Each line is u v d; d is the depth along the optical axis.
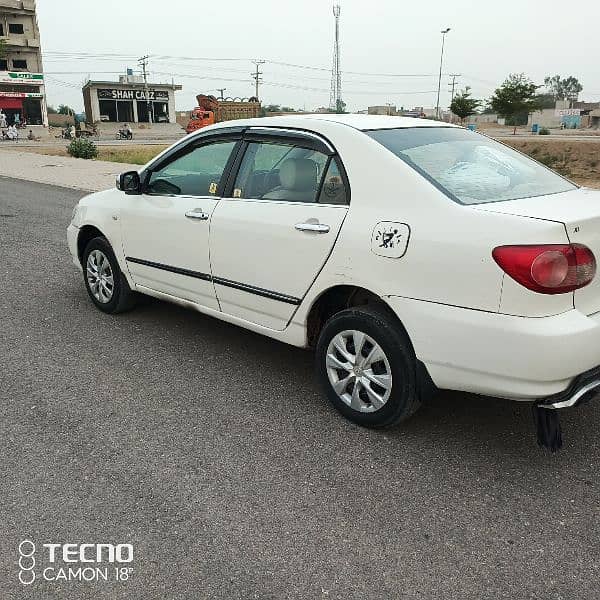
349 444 3.40
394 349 3.26
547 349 2.76
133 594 2.37
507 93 63.28
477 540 2.66
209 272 4.21
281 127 3.89
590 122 97.19
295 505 2.88
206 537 2.67
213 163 4.26
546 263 2.73
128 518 2.78
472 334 2.92
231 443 3.41
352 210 3.38
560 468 3.19
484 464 3.22
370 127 3.62
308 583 2.42
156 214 4.55
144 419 3.66
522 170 3.70
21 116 64.00
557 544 2.64
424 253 3.04
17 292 6.15
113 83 71.81
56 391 4.00
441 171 3.32
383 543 2.64
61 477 3.08
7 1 61.53
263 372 4.32
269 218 3.74
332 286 3.46
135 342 4.83
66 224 10.02
